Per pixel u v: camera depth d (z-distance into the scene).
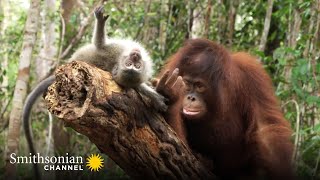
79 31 9.98
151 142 4.02
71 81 3.46
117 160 4.07
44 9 10.96
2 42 11.50
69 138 10.59
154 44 10.27
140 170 4.14
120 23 10.26
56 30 12.16
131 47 4.38
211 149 5.49
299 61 6.63
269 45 9.81
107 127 3.58
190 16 10.18
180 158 4.33
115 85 3.71
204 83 5.14
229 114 5.25
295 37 8.00
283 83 7.64
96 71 3.58
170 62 5.50
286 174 4.98
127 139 3.83
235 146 5.42
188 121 5.32
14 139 7.71
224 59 5.23
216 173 5.66
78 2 10.91
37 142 10.65
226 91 5.16
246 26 10.05
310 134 6.89
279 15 8.30
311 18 7.35
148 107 3.99
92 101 3.43
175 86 4.21
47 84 4.87
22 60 8.02
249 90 5.36
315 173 6.21
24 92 7.89
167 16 10.36
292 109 7.49
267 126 5.22
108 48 4.40
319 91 6.52
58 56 10.03
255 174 5.49
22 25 12.55
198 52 5.27
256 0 9.98
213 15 9.86
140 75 3.78
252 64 5.64
